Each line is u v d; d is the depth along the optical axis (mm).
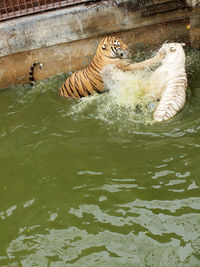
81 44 5516
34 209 3566
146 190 3504
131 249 3010
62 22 5262
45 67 5660
